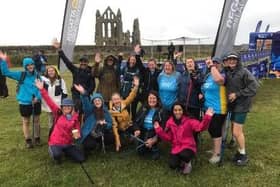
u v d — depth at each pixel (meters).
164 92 3.64
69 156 3.58
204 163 3.40
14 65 17.80
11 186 2.99
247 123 4.86
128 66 4.15
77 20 4.61
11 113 5.83
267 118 5.16
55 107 3.51
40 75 3.98
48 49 20.03
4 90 7.43
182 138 3.17
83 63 4.19
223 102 3.29
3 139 4.30
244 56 8.53
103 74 4.15
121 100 3.78
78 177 3.13
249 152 3.69
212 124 3.34
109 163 3.44
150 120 3.56
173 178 3.08
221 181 3.02
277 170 3.24
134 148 3.83
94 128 3.59
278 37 10.85
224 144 3.54
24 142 4.15
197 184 2.96
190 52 22.62
